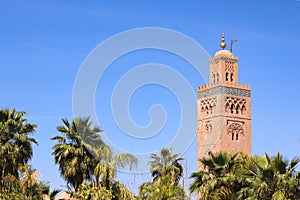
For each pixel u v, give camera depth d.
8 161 55.22
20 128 57.47
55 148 54.50
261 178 47.59
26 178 54.31
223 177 52.22
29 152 57.47
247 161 52.22
